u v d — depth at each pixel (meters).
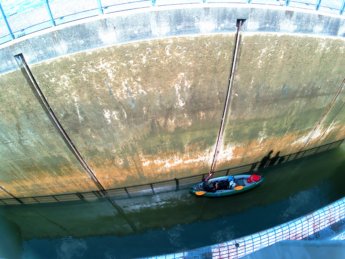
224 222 24.45
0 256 23.05
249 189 25.20
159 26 18.31
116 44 18.52
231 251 13.83
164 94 21.00
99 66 19.14
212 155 25.50
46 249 24.89
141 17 17.97
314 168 27.98
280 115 24.20
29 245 25.19
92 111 21.05
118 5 17.97
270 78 21.73
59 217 27.27
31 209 27.73
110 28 18.05
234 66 20.56
